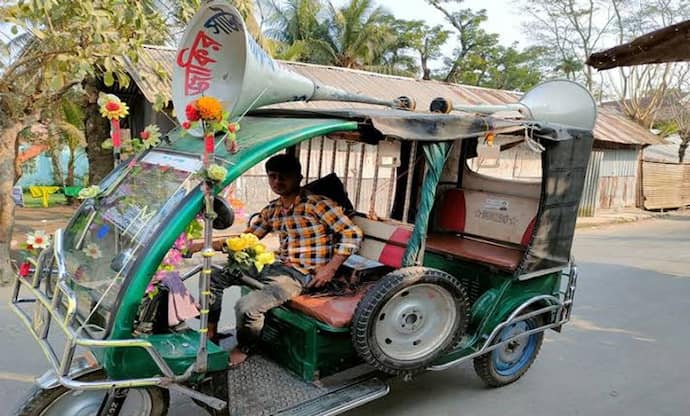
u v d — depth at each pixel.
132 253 2.37
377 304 2.79
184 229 2.35
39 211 11.23
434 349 3.10
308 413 2.69
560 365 4.41
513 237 3.97
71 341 2.16
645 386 4.08
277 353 3.21
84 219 2.93
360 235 3.21
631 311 5.88
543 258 3.62
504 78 26.91
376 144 3.37
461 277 3.95
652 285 7.02
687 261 8.56
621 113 22.47
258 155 2.46
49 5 4.55
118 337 2.25
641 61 4.05
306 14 20.89
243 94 2.59
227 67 2.77
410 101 3.71
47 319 2.49
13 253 6.91
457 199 4.33
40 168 14.04
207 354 2.43
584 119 3.94
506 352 3.91
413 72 25.42
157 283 2.58
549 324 3.97
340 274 3.48
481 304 3.56
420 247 3.02
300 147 3.97
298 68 11.78
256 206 9.17
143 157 2.98
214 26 2.76
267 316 3.27
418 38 24.89
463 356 3.35
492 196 4.11
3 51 5.53
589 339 5.00
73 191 11.26
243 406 2.73
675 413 3.69
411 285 2.88
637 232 11.65
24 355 4.04
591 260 8.40
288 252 3.32
